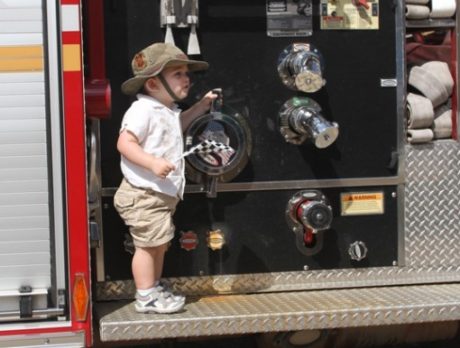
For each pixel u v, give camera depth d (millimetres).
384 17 5289
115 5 4977
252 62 5148
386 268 5391
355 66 5277
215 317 4699
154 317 4711
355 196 5332
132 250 5047
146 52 4746
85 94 4656
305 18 5180
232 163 5082
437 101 5387
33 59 4406
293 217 5227
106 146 5008
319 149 5266
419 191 5391
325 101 5258
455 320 5309
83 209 4500
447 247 5441
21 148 4434
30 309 4457
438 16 5355
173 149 4781
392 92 5336
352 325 4824
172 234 4812
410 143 5371
